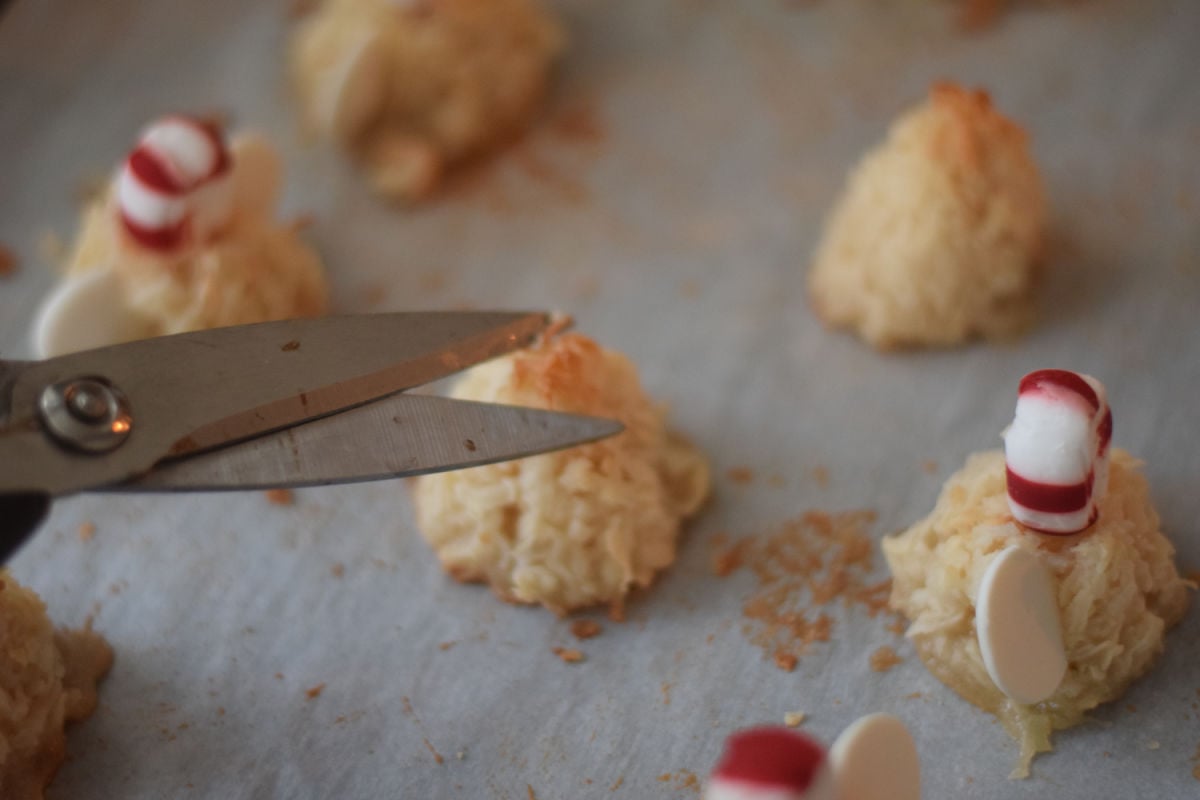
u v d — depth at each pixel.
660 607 0.35
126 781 0.33
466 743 0.33
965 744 0.32
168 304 0.37
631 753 0.33
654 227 0.41
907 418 0.37
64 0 0.46
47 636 0.33
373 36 0.41
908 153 0.38
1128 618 0.32
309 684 0.34
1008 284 0.37
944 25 0.44
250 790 0.33
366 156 0.42
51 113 0.44
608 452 0.34
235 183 0.38
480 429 0.32
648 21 0.45
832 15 0.45
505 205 0.42
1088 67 0.42
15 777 0.32
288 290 0.38
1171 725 0.32
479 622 0.35
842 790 0.28
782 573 0.35
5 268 0.41
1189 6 0.43
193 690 0.34
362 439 0.31
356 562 0.36
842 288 0.38
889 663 0.34
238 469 0.30
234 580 0.36
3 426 0.29
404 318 0.32
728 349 0.39
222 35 0.45
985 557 0.32
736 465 0.37
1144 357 0.37
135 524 0.37
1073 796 0.32
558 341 0.35
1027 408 0.32
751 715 0.33
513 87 0.43
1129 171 0.40
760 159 0.42
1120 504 0.33
